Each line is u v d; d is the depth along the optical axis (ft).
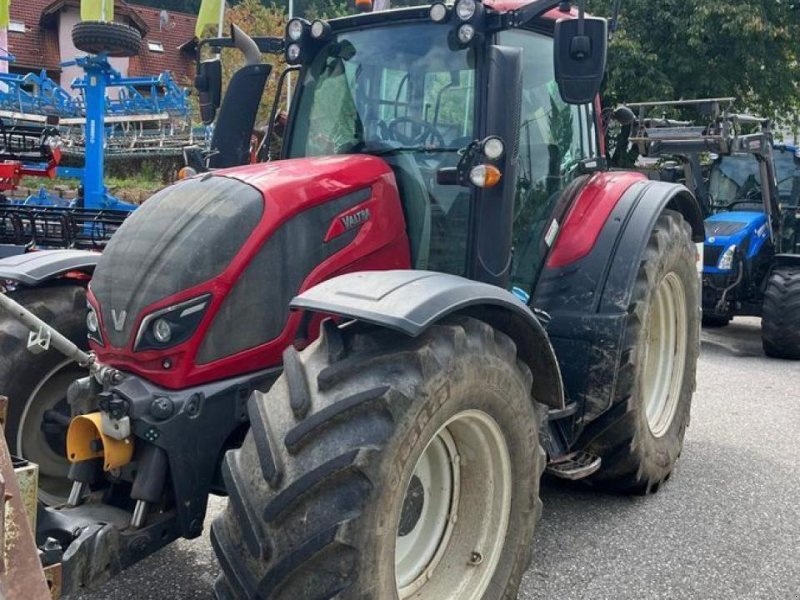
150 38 102.63
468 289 8.05
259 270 8.84
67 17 96.78
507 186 9.93
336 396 7.31
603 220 12.42
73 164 52.65
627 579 10.55
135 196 55.47
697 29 47.01
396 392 7.29
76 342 10.68
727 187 33.45
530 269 11.98
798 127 56.80
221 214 8.78
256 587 7.10
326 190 9.47
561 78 9.55
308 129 11.81
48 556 7.38
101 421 8.18
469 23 10.20
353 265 9.68
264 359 8.97
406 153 10.78
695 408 19.51
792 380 23.59
